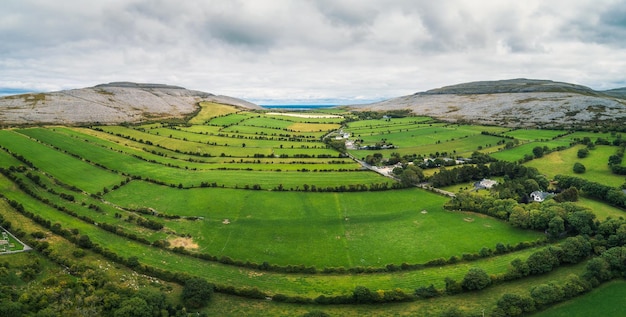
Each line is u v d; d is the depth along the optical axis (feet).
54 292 245.86
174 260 319.47
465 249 346.74
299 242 358.23
